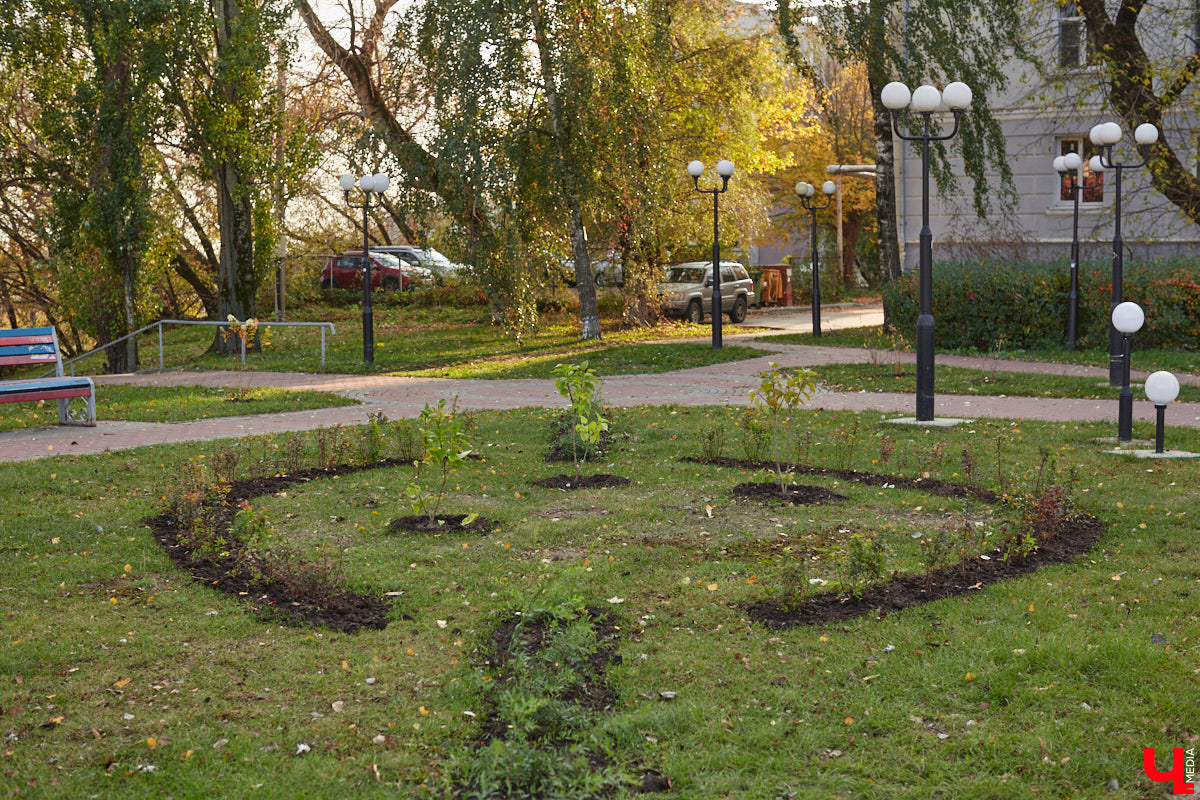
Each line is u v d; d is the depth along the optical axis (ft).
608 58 73.77
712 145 99.35
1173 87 63.57
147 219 76.84
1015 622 17.21
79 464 31.99
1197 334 64.23
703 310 102.89
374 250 124.77
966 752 12.91
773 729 13.53
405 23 74.28
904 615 17.69
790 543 22.63
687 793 12.00
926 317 38.78
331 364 69.10
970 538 21.08
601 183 77.10
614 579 20.15
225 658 16.26
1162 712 13.78
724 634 17.04
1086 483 27.78
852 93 159.22
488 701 14.52
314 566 19.93
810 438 34.88
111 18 71.97
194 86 77.41
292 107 98.07
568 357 70.44
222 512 24.22
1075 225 64.95
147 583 20.03
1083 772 12.34
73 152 75.31
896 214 87.71
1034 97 74.79
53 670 15.88
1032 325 68.28
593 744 12.95
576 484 28.94
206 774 12.51
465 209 74.84
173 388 56.80
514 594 16.92
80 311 79.20
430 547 22.52
